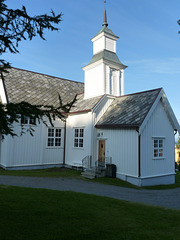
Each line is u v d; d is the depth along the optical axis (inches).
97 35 857.5
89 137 701.9
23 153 698.8
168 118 664.4
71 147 780.0
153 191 508.4
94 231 224.7
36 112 197.3
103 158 672.4
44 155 748.6
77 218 257.0
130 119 590.2
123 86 852.6
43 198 328.5
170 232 238.2
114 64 816.3
